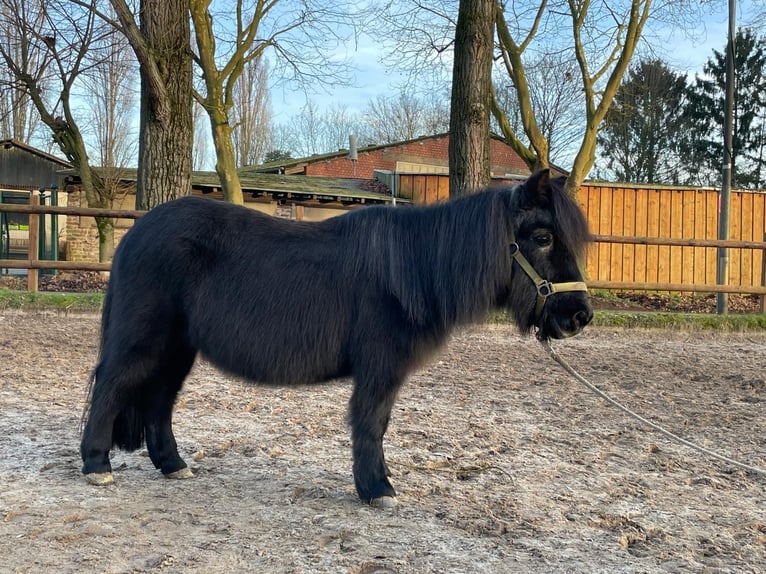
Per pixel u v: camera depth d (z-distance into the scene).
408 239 3.94
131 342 3.95
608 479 4.43
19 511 3.49
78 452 4.59
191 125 10.50
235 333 3.87
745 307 15.45
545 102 35.38
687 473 4.62
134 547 3.15
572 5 16.41
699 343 10.84
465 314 3.81
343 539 3.37
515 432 5.49
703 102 44.44
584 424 5.83
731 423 5.96
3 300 10.92
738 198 17.73
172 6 10.01
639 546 3.42
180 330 4.05
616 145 43.25
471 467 4.59
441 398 6.63
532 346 9.90
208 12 14.45
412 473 4.43
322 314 3.84
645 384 7.56
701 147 44.06
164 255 3.96
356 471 3.86
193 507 3.71
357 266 3.87
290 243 4.02
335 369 3.93
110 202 20.05
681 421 6.00
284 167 31.06
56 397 6.09
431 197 21.19
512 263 3.81
